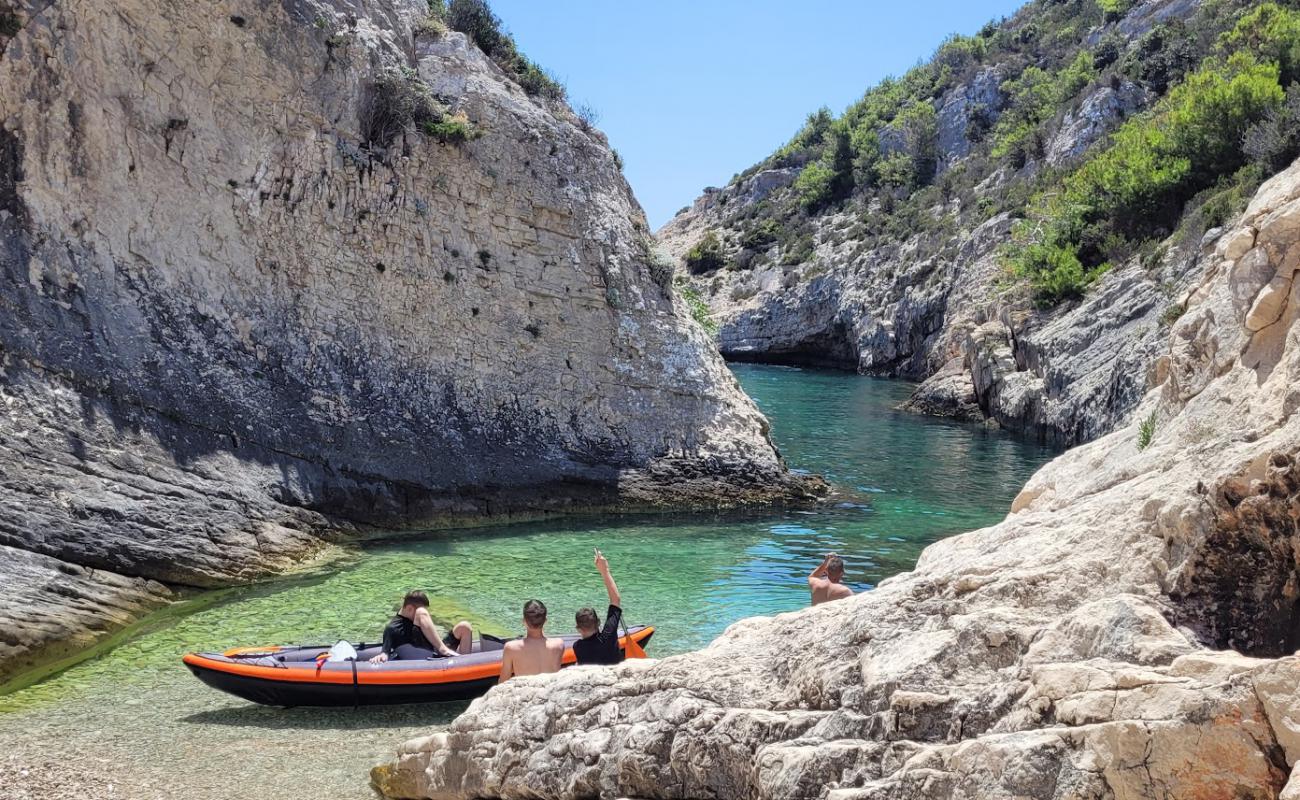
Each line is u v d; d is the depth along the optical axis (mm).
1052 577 4668
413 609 10078
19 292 13500
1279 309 4988
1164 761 3574
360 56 18922
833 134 89875
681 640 11594
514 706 6273
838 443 30906
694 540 17453
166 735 8594
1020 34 90000
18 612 10609
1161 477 4867
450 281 19688
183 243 16141
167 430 14430
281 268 17516
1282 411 4457
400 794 7152
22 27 14391
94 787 7328
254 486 15133
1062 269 36688
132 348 14609
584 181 22203
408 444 18078
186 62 16484
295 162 17828
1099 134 52781
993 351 37875
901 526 18953
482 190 20391
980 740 4012
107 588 11961
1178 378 5902
